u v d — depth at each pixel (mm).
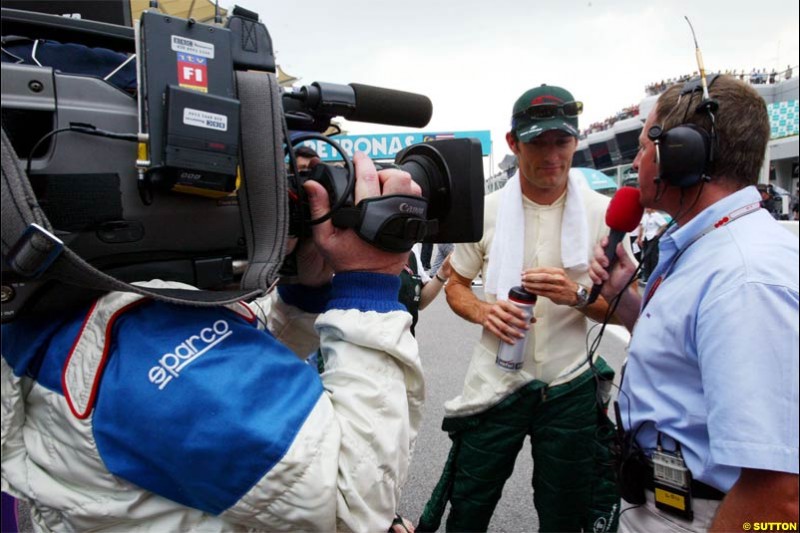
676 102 1145
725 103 1074
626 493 1195
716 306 940
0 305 576
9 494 704
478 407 1744
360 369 675
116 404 579
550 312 1731
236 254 692
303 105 772
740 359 886
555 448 1714
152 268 626
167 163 555
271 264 621
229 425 565
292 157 679
